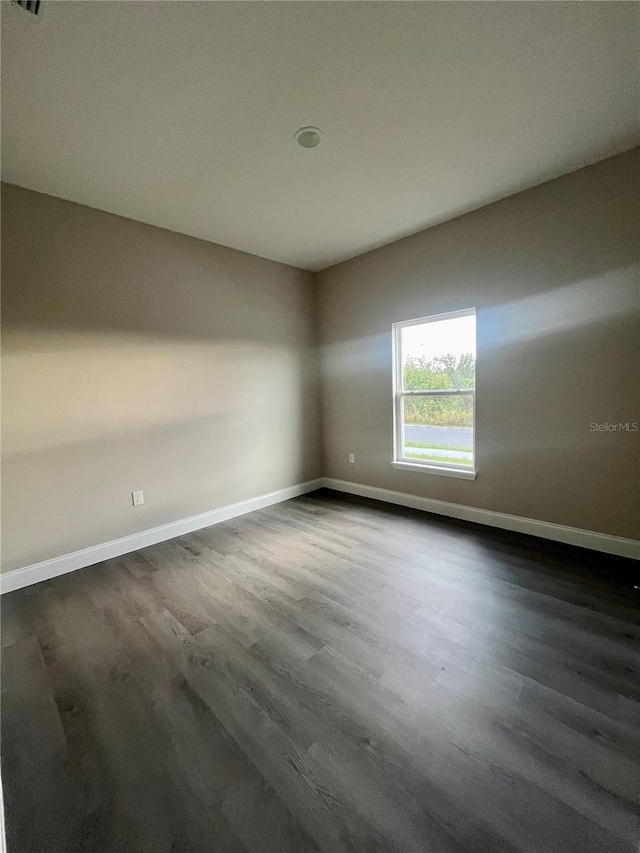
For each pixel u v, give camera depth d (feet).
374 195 8.97
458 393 10.98
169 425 10.51
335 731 4.41
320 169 7.86
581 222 8.25
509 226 9.31
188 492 10.98
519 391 9.53
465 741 4.22
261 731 4.45
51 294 8.39
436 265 10.84
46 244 8.29
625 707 4.59
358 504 12.98
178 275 10.59
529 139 7.15
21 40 4.69
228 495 12.00
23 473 8.14
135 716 4.73
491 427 10.14
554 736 4.24
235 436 12.14
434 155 7.54
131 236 9.62
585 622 6.19
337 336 14.03
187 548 9.82
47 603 7.40
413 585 7.54
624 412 8.08
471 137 7.04
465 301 10.30
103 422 9.27
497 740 4.21
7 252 7.80
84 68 5.16
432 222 10.59
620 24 4.81
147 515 10.12
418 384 12.07
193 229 10.44
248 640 6.10
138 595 7.59
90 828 3.49
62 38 4.70
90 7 4.36
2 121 6.07
